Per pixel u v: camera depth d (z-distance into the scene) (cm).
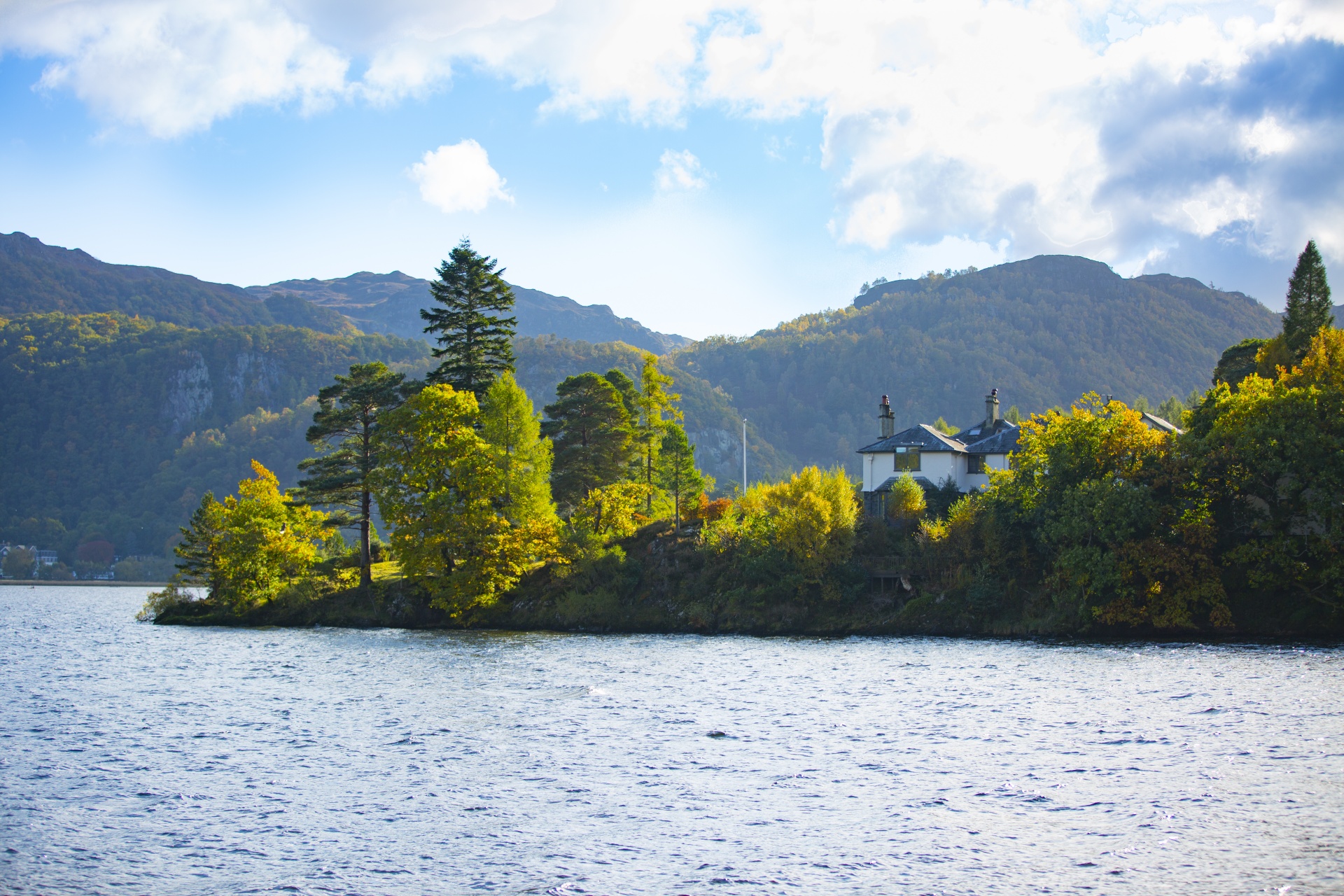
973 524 8050
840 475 8556
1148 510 7306
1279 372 8156
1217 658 5794
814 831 2622
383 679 5372
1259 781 2981
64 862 2456
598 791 3011
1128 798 2850
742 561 8506
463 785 3088
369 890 2266
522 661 6181
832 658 6206
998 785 3009
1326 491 6794
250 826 2716
